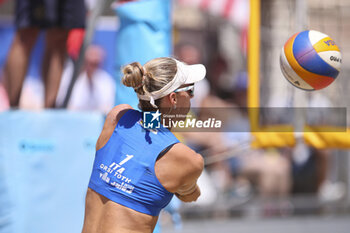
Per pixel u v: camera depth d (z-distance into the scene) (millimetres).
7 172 11352
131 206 7363
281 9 15656
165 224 17672
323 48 8836
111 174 7527
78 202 11844
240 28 27141
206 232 16984
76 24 13781
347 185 21578
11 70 13930
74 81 13586
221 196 19438
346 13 14859
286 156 20953
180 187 7715
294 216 19688
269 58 15852
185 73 7637
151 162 7320
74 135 11875
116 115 8078
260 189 20297
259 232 17219
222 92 23641
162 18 11211
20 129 11500
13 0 20203
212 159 12578
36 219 11531
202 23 28562
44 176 11617
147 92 7445
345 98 15781
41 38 17969
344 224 18719
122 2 12062
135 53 11070
